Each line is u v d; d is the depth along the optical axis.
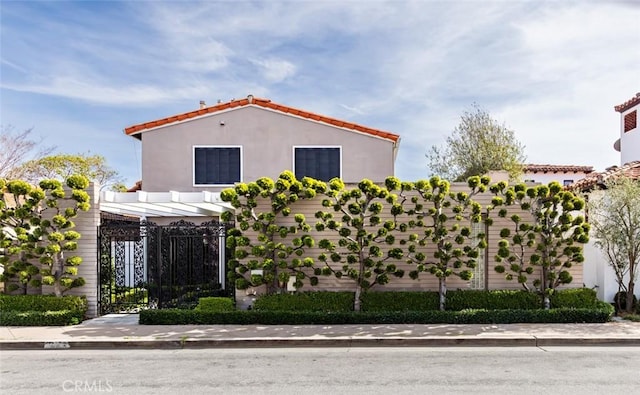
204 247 15.72
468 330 9.77
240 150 18.67
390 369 7.34
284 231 11.52
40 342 9.13
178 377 7.01
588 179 14.74
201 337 9.31
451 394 6.12
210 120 18.75
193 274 14.85
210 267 15.81
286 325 10.40
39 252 11.25
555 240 11.76
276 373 7.18
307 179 11.88
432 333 9.51
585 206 12.24
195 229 14.89
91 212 11.89
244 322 10.54
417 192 11.92
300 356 8.27
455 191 12.09
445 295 11.41
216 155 18.73
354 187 12.45
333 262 11.86
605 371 7.20
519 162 25.05
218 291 14.63
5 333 9.83
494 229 11.94
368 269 11.64
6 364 7.91
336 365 7.62
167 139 18.73
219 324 10.56
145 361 8.02
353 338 9.12
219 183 18.64
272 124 18.73
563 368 7.37
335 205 11.41
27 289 11.90
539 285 11.42
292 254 11.88
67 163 28.23
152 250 14.52
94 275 11.80
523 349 8.72
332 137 18.72
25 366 7.77
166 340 9.12
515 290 11.55
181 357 8.28
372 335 9.36
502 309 10.98
